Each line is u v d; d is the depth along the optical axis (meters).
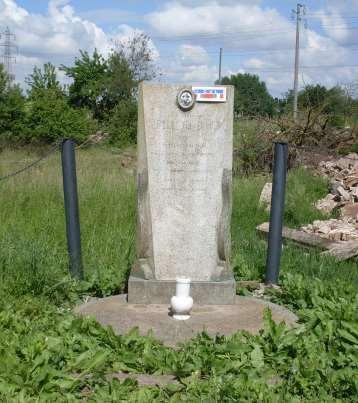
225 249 3.74
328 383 2.63
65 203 4.19
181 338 3.16
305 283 4.02
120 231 5.39
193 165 3.72
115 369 2.81
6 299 3.68
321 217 7.23
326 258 5.00
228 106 3.70
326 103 10.67
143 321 3.31
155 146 3.71
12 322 3.21
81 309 3.56
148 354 2.91
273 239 4.29
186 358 2.87
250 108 11.44
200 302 3.65
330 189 8.30
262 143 10.16
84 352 2.84
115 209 6.17
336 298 3.69
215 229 3.75
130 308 3.55
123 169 10.71
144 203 3.72
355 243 5.59
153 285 3.65
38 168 8.80
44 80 21.53
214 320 3.35
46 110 17.05
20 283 3.90
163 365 2.82
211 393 2.52
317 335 3.09
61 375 2.59
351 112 11.70
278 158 4.27
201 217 3.75
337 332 3.07
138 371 2.82
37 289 3.89
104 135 18.14
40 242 4.74
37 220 5.75
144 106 3.69
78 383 2.61
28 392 2.49
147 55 23.16
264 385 2.58
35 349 2.78
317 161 9.80
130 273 3.86
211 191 3.74
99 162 11.99
